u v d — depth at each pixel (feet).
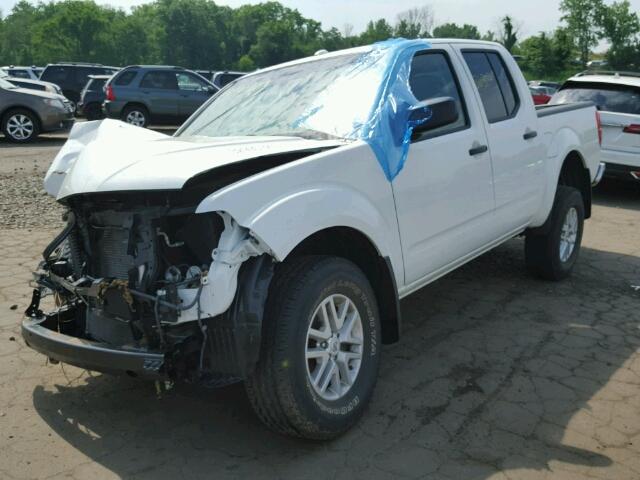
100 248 10.33
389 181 11.27
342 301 10.34
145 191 9.17
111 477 9.42
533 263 18.13
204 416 11.21
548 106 19.27
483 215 14.15
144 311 9.34
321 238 10.93
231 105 14.26
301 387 9.36
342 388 10.36
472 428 10.59
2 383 12.29
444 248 13.00
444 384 12.18
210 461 9.82
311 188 9.81
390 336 11.91
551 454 9.82
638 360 13.20
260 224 8.88
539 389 11.93
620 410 11.15
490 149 14.15
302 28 392.06
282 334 9.18
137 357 8.96
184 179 8.93
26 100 49.24
